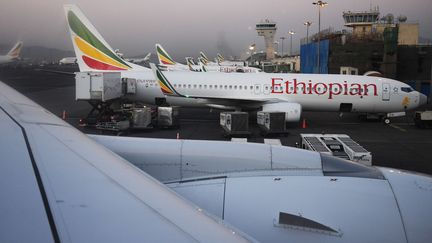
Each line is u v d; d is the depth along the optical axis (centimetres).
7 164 258
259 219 499
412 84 5500
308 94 3059
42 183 231
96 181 250
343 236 483
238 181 550
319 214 500
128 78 3069
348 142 1725
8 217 184
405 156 2066
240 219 503
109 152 354
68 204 205
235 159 603
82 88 2694
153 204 224
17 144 310
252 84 3094
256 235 486
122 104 3136
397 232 493
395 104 3064
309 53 7481
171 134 2597
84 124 2880
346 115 3688
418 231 493
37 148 308
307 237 484
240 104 3106
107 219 193
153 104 3191
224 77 3142
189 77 3147
